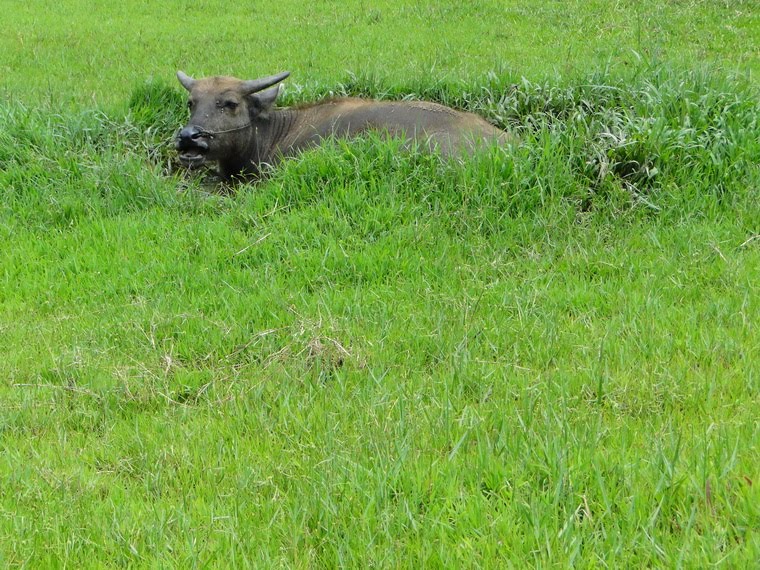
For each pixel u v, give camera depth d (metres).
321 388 5.94
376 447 5.07
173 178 9.88
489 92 11.34
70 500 4.86
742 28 17.25
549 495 4.51
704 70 11.07
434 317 6.95
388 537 4.33
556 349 6.39
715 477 4.49
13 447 5.45
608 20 17.91
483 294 7.36
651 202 8.86
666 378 5.79
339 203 8.88
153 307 7.35
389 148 9.25
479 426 5.26
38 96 12.34
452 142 9.70
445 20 18.47
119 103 12.03
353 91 12.09
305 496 4.73
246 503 4.77
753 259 7.82
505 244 8.29
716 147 9.41
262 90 11.02
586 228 8.55
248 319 7.13
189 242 8.51
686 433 5.14
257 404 5.83
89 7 20.55
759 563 3.85
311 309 7.22
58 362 6.43
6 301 7.58
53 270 8.05
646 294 7.29
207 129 10.23
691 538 4.08
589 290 7.45
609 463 4.76
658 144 9.26
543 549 4.12
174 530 4.59
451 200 8.86
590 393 5.72
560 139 9.47
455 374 5.95
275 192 9.15
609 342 6.40
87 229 8.78
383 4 20.12
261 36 17.45
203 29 18.27
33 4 20.91
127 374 6.31
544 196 8.84
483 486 4.76
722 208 8.95
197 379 6.27
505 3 19.69
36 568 4.32
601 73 11.23
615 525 4.26
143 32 18.00
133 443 5.42
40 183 9.48
